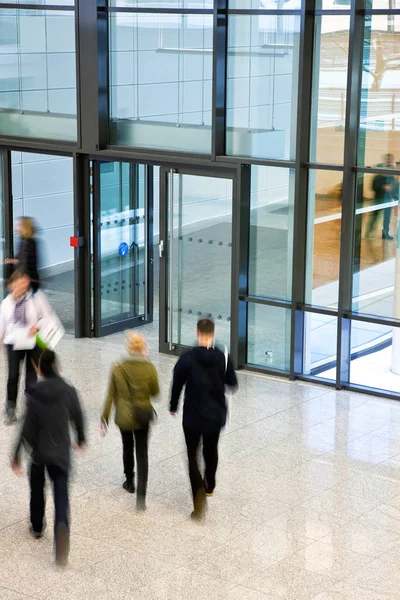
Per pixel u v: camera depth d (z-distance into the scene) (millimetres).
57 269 18094
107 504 8844
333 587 7410
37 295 10898
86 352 13539
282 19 11727
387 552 7984
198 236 12992
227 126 12484
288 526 8438
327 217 11969
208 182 12742
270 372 12641
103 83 13352
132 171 14406
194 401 8406
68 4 13344
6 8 13906
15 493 9062
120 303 14664
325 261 12102
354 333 12125
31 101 14086
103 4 13055
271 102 12062
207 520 8547
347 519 8586
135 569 7680
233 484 9297
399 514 8695
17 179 17438
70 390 7832
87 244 14008
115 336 14438
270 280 12539
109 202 14133
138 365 8578
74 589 7363
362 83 11477
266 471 9617
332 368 12328
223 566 7734
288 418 11102
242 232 12500
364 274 11914
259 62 12039
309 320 12398
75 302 14156
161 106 13008
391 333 11852
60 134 13953
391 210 11523
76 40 13273
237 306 12641
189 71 12602
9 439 10344
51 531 8297
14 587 7391
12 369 10805
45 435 7629
